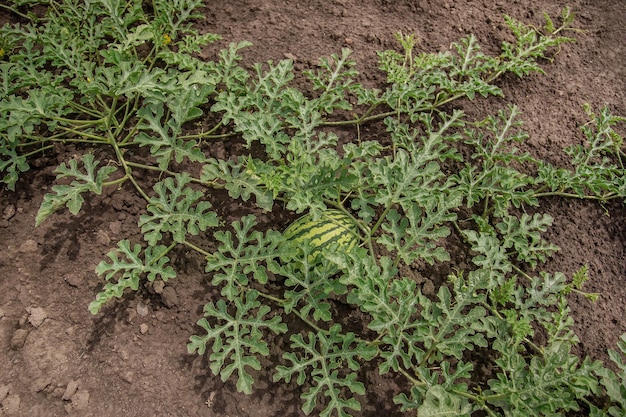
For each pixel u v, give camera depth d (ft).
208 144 3.76
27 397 3.00
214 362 3.00
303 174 3.32
